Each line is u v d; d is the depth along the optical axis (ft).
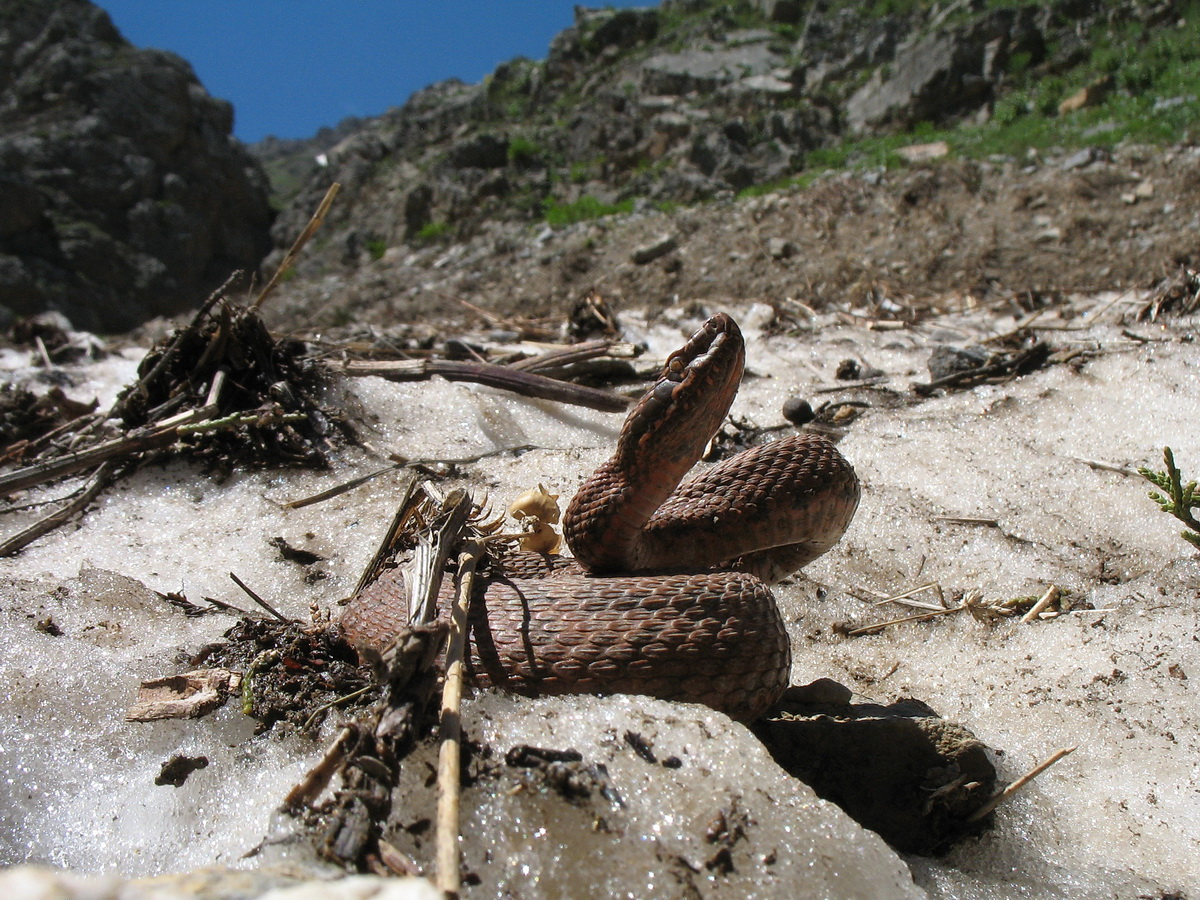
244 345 1.27
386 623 0.68
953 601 0.95
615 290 2.59
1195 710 0.75
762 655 0.64
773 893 0.52
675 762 0.57
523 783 0.55
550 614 0.64
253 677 0.69
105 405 1.48
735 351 0.64
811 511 0.77
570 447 1.28
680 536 0.76
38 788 0.63
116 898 0.35
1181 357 1.38
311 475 1.17
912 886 0.54
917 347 1.69
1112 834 0.65
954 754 0.66
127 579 0.88
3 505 1.11
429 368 1.42
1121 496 1.10
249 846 0.56
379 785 0.55
